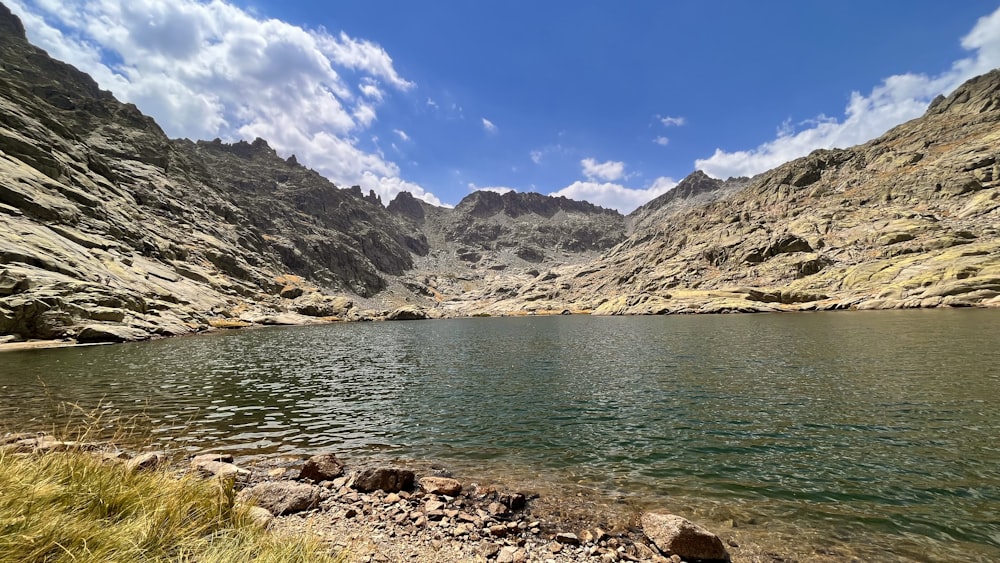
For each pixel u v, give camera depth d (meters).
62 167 100.69
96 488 6.30
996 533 9.34
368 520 9.63
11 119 101.56
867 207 179.00
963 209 145.62
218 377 31.17
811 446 15.08
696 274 176.25
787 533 9.50
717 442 15.88
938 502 10.81
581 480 12.74
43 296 53.25
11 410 19.83
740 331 61.62
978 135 195.50
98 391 25.17
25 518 4.89
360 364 39.75
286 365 38.56
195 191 187.12
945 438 15.28
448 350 52.19
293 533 8.27
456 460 14.75
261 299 133.88
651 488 12.07
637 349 46.06
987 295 88.88
